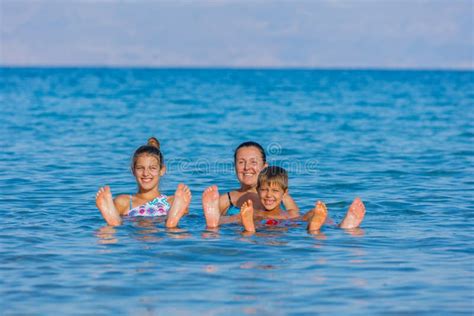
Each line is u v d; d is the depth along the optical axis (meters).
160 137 22.47
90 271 7.14
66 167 15.29
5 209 10.49
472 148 19.58
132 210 10.28
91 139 21.56
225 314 5.96
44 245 8.19
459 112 35.03
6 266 7.31
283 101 44.50
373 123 28.25
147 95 51.56
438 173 14.72
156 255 7.75
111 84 77.56
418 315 5.96
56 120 28.47
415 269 7.24
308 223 9.12
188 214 10.18
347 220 9.25
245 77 121.00
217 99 46.41
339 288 6.62
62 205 10.89
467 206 10.91
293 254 7.81
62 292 6.50
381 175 14.37
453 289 6.60
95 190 12.40
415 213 10.35
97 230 9.04
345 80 103.50
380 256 7.75
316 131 24.78
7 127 25.06
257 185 9.79
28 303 6.22
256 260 7.56
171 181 13.49
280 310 6.06
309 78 116.50
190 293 6.48
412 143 20.91
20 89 60.44
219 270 7.18
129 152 18.30
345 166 15.78
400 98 49.47
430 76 141.12
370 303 6.23
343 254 7.82
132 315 5.94
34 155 17.34
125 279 6.88
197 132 24.27
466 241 8.49
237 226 9.27
